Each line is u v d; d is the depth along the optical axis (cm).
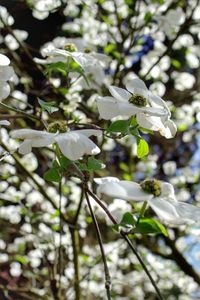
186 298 220
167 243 193
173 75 190
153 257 201
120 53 148
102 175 169
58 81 133
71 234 136
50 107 81
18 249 168
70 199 173
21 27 178
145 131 82
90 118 128
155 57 175
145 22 141
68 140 71
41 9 148
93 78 115
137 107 77
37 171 181
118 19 151
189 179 216
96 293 194
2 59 79
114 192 68
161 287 221
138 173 197
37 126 117
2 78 80
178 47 179
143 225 72
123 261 199
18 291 141
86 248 183
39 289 159
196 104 183
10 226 167
